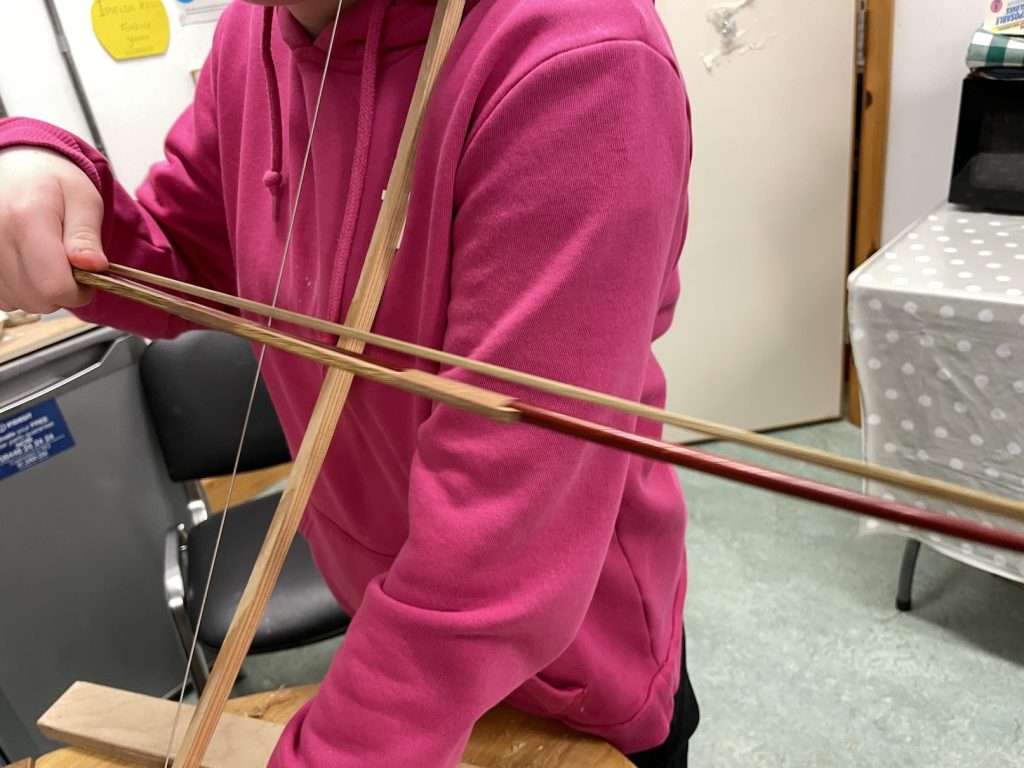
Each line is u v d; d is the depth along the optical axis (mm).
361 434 514
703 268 1753
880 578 1496
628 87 347
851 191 1768
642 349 378
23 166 498
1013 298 1019
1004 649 1321
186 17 1573
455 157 377
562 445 360
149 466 1312
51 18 1420
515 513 361
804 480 243
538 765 565
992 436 1104
